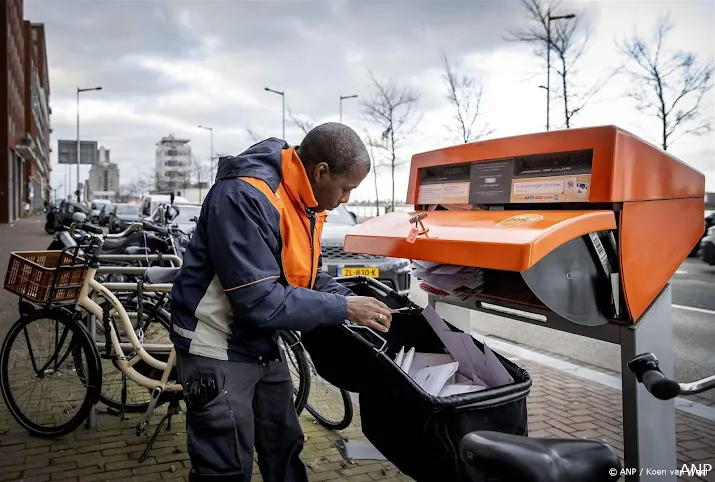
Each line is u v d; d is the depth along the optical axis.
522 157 2.21
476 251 1.80
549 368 4.91
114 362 3.29
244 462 2.03
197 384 1.96
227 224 1.82
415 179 2.71
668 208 2.10
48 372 3.40
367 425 2.06
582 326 2.12
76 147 48.84
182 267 2.01
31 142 43.91
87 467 2.98
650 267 2.03
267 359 2.07
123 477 2.88
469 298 2.54
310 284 2.08
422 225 2.13
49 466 2.98
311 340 2.30
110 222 22.20
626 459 2.02
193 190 60.50
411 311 2.43
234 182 1.89
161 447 3.22
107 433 3.40
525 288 2.33
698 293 8.50
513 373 2.07
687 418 3.73
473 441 1.43
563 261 1.86
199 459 1.97
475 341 2.10
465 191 2.44
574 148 2.00
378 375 1.98
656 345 2.04
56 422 3.37
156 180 72.44
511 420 1.88
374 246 2.29
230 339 1.99
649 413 2.01
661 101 14.42
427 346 2.45
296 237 1.97
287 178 1.93
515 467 1.33
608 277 1.94
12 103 37.34
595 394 4.25
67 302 3.25
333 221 8.13
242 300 1.80
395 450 1.95
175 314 2.01
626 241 1.93
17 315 6.67
